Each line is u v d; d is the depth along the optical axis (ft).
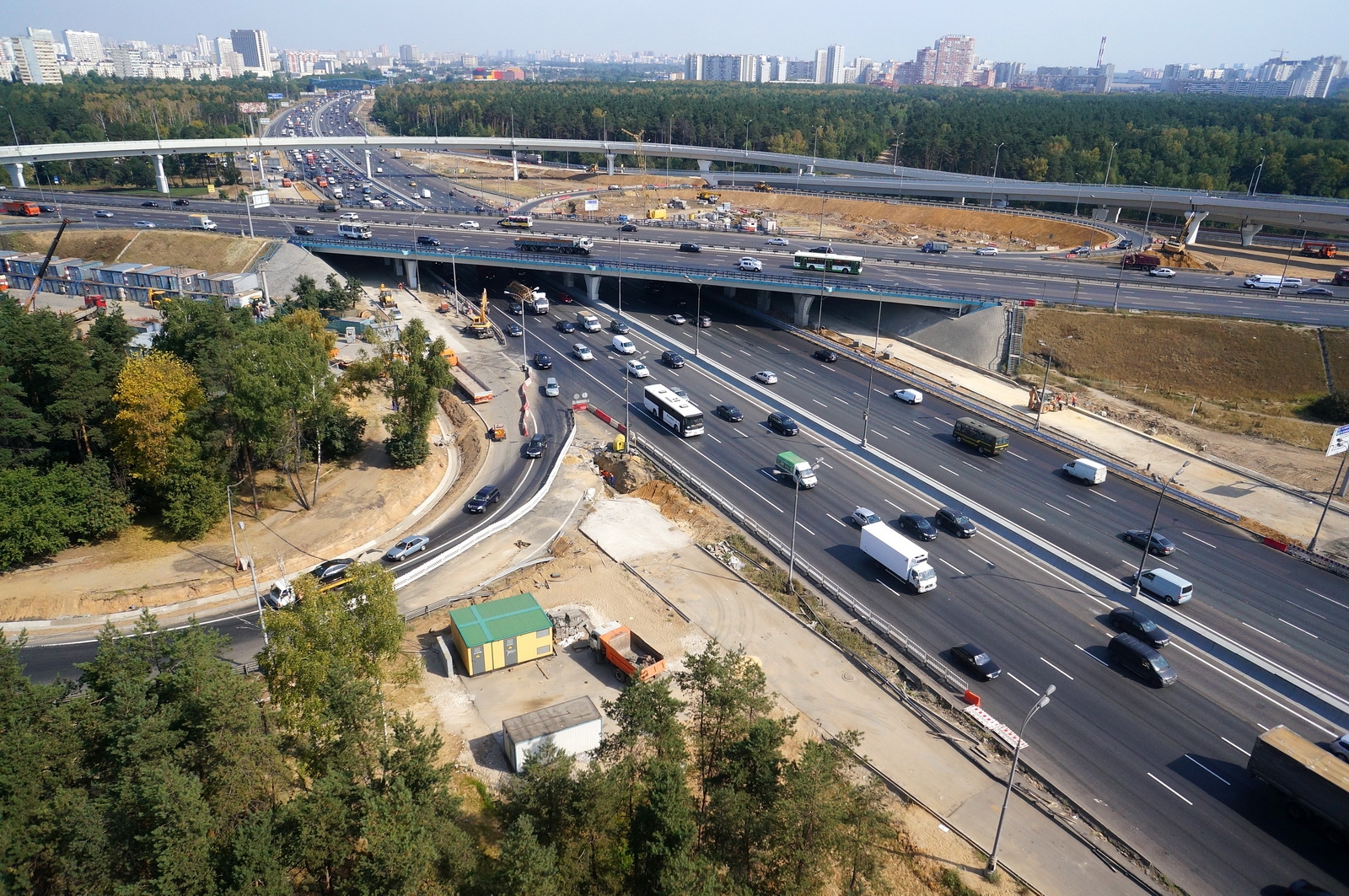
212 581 260.21
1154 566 272.92
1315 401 392.88
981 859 169.89
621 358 461.37
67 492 269.03
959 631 243.60
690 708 208.64
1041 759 198.49
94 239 580.71
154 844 126.31
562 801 144.05
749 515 304.30
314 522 296.92
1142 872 169.07
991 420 386.11
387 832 129.59
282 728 175.73
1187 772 195.52
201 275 517.14
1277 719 211.61
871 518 299.58
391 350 387.34
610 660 227.61
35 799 144.46
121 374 281.33
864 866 147.64
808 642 239.09
